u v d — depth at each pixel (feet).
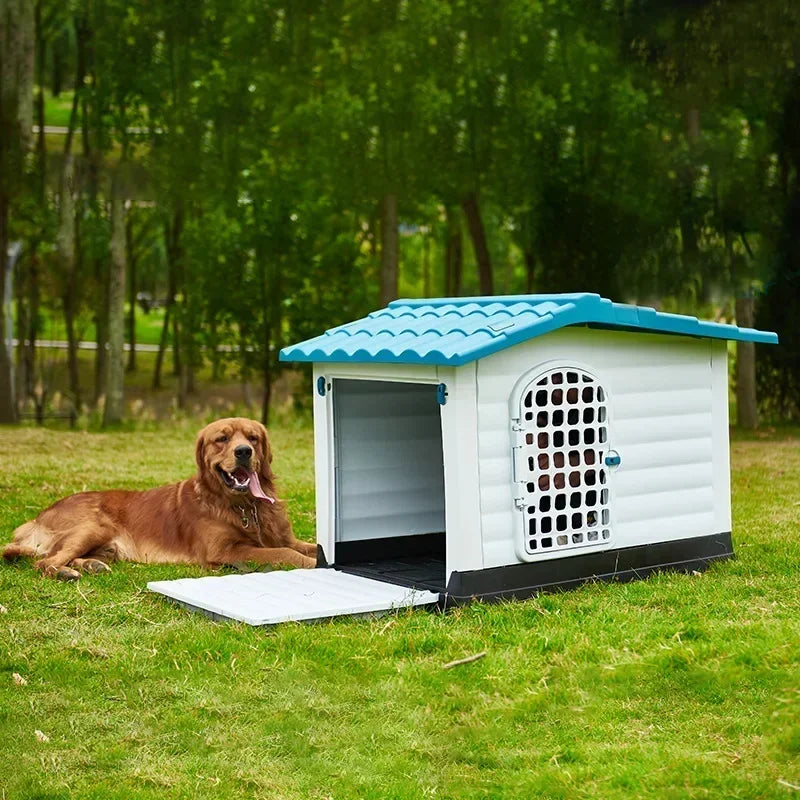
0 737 16.12
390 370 23.57
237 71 66.74
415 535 27.58
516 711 16.71
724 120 65.36
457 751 15.49
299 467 45.88
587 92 62.39
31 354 84.12
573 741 15.66
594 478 24.26
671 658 18.19
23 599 23.45
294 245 67.77
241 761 15.28
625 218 61.11
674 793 13.62
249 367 68.80
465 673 18.35
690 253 60.64
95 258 87.20
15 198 67.41
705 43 56.59
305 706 17.13
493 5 62.34
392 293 66.49
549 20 62.28
